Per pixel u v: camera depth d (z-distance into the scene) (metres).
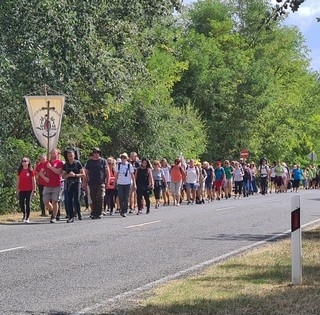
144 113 55.62
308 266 14.16
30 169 28.03
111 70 35.84
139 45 41.09
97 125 51.00
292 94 87.88
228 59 82.44
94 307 11.06
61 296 11.98
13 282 13.31
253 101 78.38
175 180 39.88
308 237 19.53
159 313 10.27
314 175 78.25
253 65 79.62
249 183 53.31
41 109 31.97
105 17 36.00
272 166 63.78
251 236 21.30
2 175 35.69
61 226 25.20
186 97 77.69
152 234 21.77
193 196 42.34
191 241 19.92
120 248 18.30
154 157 56.72
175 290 12.07
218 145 78.75
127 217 29.30
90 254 17.16
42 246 18.80
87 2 33.53
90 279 13.66
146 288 12.68
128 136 55.47
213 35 87.38
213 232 22.45
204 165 45.25
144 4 36.81
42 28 32.62
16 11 31.95
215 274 13.66
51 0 32.44
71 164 27.80
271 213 30.97
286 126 82.69
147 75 40.34
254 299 11.09
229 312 10.23
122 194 30.17
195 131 65.62
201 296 11.44
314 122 90.44
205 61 79.00
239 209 33.97
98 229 23.59
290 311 10.22
